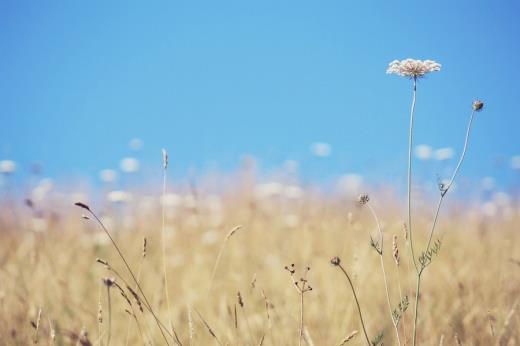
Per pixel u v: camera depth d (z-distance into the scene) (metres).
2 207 3.58
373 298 2.69
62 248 3.08
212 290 2.76
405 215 3.61
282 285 2.78
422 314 2.54
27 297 2.58
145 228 3.60
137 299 2.26
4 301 2.56
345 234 3.03
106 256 3.12
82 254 3.13
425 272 2.83
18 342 2.41
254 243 3.26
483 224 3.26
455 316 2.53
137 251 3.15
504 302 2.57
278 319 2.48
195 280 2.86
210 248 3.18
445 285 2.71
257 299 2.67
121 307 2.62
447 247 3.07
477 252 2.96
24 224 3.29
